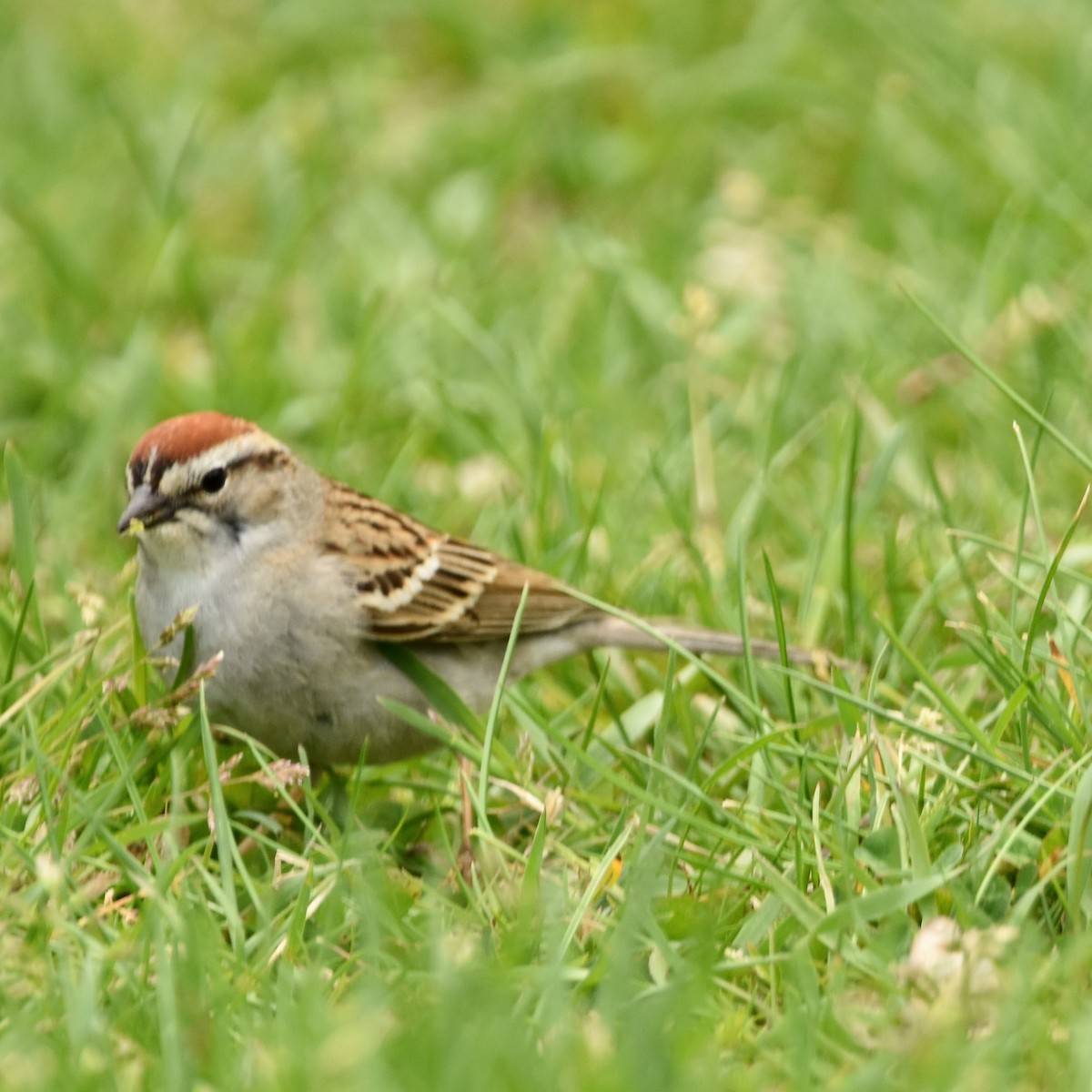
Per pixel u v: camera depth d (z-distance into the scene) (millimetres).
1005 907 8164
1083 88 16797
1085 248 14516
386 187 16812
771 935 7957
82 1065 7055
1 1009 7398
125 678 9555
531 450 12781
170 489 9531
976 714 10109
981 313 14227
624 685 10805
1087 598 10469
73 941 7820
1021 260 14438
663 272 15375
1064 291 14000
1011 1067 7062
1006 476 12312
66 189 17047
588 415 13641
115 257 16109
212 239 16797
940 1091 6734
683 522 11484
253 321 14797
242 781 9195
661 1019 7051
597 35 18719
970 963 7398
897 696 9852
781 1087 7180
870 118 16734
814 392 13742
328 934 7977
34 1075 6875
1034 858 8398
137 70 18938
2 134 17984
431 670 10094
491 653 10531
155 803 9094
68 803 8531
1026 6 18266
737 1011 7590
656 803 8680
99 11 19922
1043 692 9359
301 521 9875
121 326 15008
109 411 13250
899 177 16281
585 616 10656
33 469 13188
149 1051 7258
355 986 7730
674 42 18703
